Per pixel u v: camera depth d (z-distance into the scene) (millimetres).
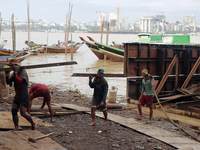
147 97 7766
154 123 7926
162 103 12086
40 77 19953
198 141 6566
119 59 34938
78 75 6992
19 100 5703
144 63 13711
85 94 14023
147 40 16750
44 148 4816
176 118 10234
